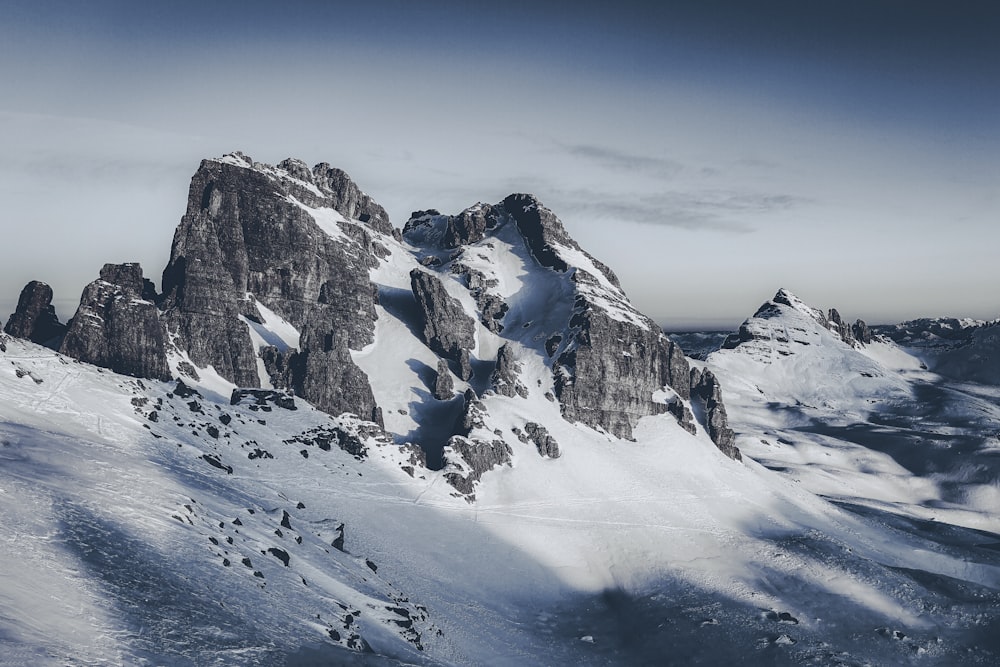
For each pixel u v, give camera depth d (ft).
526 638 503.20
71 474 362.94
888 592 614.75
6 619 233.14
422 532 598.75
